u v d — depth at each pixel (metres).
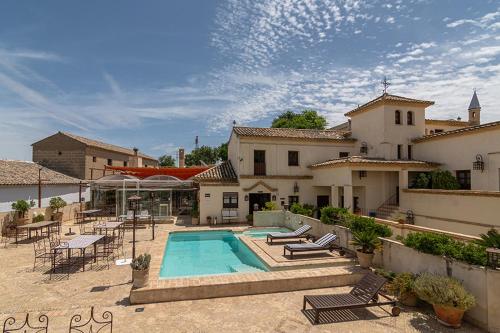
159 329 7.57
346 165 20.66
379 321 8.02
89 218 26.81
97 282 10.82
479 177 18.23
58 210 24.33
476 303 7.75
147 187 26.44
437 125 29.02
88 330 7.42
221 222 24.02
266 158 25.12
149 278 10.44
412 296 8.87
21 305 8.91
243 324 7.86
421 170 21.53
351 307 8.06
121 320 8.03
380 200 23.53
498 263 7.48
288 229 21.67
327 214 16.67
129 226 22.58
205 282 9.92
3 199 20.55
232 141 27.70
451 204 16.97
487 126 17.52
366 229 12.38
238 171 24.69
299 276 10.54
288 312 8.59
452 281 7.95
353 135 27.30
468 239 9.96
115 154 46.34
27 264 13.02
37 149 39.09
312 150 26.11
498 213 14.35
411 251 10.12
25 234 19.72
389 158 23.02
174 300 9.41
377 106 23.81
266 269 12.91
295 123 49.31
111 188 27.41
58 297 9.51
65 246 12.12
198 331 7.46
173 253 16.36
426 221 18.75
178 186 27.02
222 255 15.92
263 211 22.66
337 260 13.00
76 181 30.00
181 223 24.38
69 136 39.03
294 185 25.30
